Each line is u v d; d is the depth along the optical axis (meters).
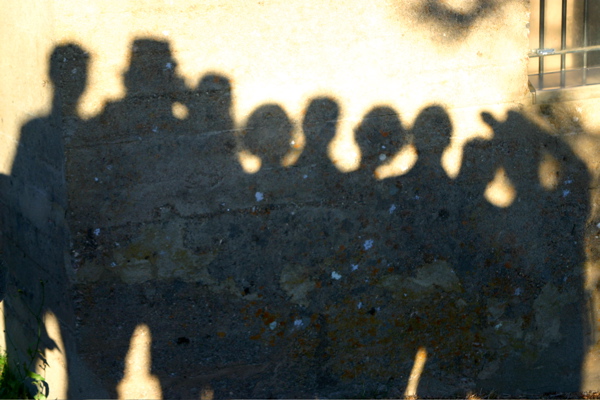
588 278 3.33
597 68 3.34
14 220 3.41
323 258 3.08
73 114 2.75
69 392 3.13
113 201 2.84
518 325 3.32
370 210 3.08
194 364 3.08
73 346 2.99
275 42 2.88
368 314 3.18
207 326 3.05
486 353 3.33
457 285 3.22
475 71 3.07
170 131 2.86
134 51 2.77
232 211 2.96
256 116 2.92
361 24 2.93
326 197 3.04
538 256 3.26
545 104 3.17
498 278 3.25
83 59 2.72
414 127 3.06
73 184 2.79
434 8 2.98
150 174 2.87
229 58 2.86
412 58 3.00
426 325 3.24
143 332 2.99
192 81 2.85
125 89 2.79
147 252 2.91
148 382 3.06
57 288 3.02
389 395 3.29
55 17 2.66
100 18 2.71
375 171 3.05
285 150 2.97
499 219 3.20
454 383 3.34
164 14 2.78
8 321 3.73
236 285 3.03
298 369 3.18
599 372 3.45
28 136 3.09
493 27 3.05
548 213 3.23
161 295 2.97
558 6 3.30
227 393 3.15
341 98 2.97
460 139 3.11
